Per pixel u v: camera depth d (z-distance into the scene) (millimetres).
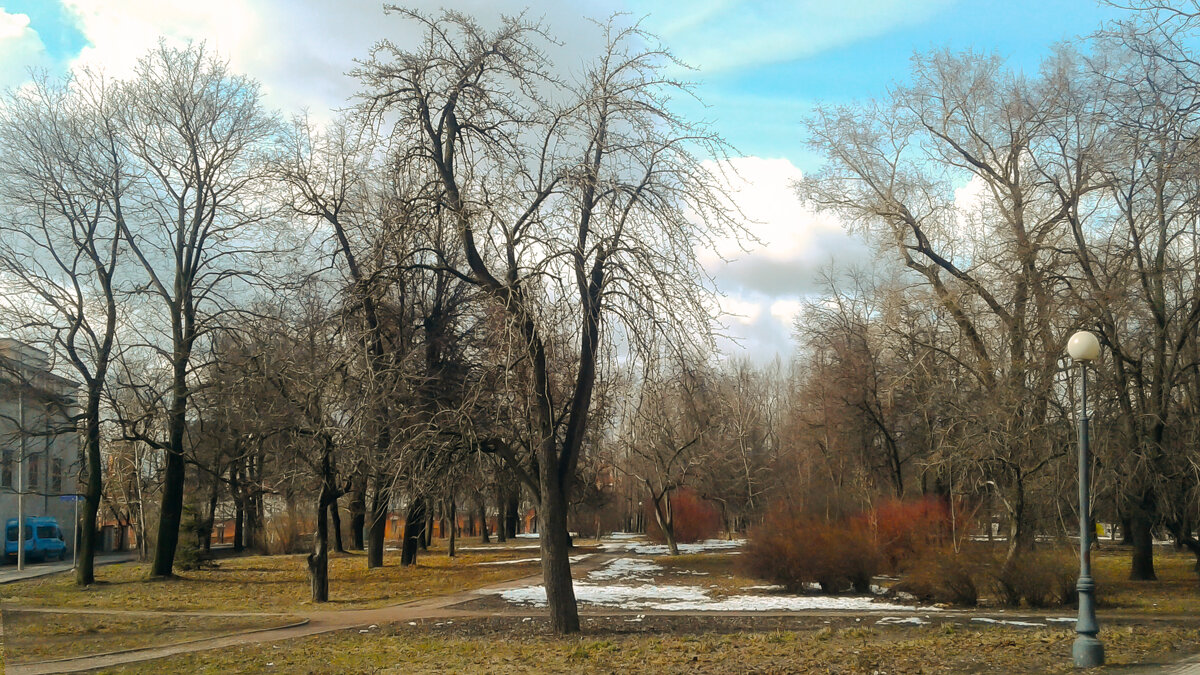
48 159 28016
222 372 28078
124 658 14539
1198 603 22172
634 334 14625
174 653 15039
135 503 49938
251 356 25125
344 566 37906
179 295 30516
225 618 20188
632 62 15414
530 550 52000
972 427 24984
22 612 21422
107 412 32969
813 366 44062
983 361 25984
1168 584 27062
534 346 14578
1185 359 26266
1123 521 27938
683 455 43312
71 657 14672
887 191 28297
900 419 38344
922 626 17531
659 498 48281
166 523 31438
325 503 23984
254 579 31016
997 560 22609
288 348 23625
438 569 35281
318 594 23812
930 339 28688
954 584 22406
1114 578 29391
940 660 12445
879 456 40531
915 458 36281
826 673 11469
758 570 26812
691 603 23391
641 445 23641
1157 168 22094
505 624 18484
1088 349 13602
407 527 36969
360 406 15820
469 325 21953
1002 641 14133
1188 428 24703
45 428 32094
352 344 15867
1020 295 24875
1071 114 25453
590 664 12492
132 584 29000
